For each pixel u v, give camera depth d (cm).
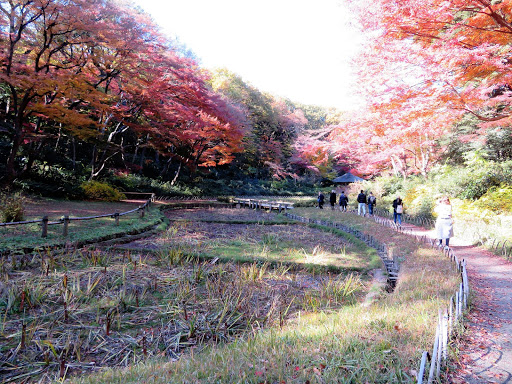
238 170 4788
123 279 666
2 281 604
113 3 1627
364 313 459
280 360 310
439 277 607
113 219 1329
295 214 2009
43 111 1599
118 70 1788
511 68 898
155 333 485
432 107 971
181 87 2102
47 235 934
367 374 275
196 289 658
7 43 1420
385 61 972
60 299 566
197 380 288
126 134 3203
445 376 280
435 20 861
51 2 1342
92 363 405
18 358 411
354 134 1303
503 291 568
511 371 296
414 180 2270
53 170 2022
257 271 762
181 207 2380
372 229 1326
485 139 1750
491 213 1210
